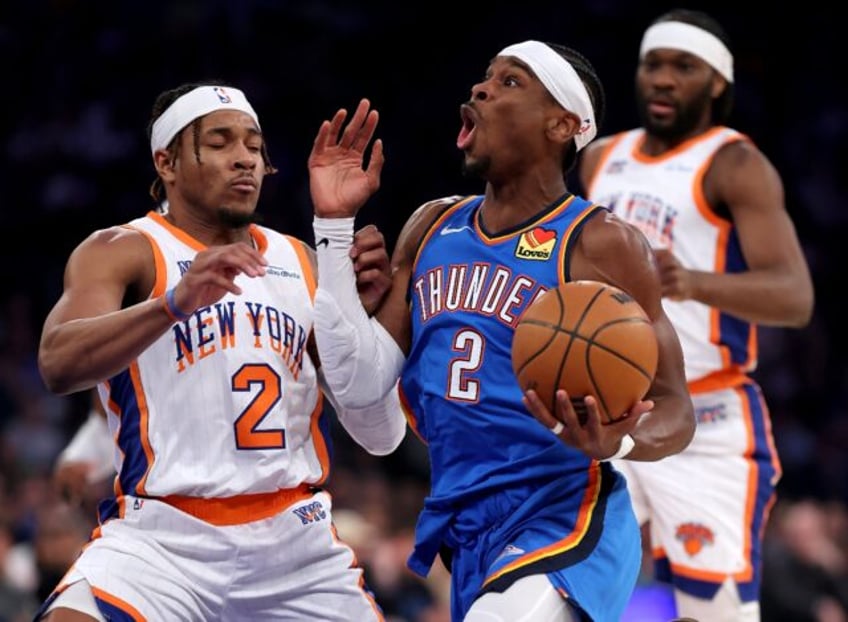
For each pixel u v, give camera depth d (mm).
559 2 38250
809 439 33219
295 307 11125
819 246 37562
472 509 10070
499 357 10000
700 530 13586
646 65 14312
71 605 10234
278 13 37469
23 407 28547
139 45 36844
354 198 10305
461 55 37625
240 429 10719
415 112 36531
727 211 13945
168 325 9820
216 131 10898
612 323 8984
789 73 38844
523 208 10312
